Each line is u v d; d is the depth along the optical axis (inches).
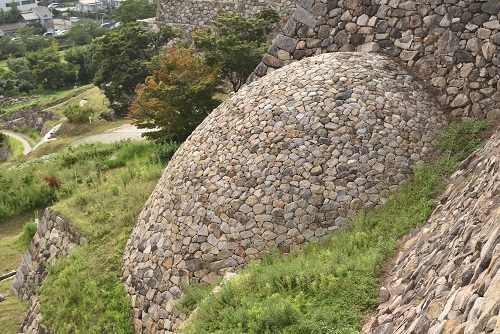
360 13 386.9
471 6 345.1
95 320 338.3
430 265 217.0
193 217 325.4
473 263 181.6
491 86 335.0
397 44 370.9
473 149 311.6
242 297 264.7
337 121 323.9
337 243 285.0
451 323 161.8
